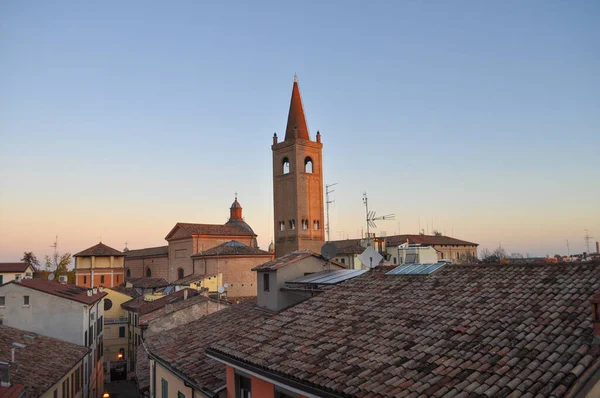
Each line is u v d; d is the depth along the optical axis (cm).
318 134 9450
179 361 1927
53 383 2555
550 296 1135
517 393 763
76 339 3872
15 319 3822
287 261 2380
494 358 913
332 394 991
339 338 1277
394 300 1469
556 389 738
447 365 945
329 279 2147
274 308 2305
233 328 2216
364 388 941
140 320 4053
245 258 7394
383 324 1289
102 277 9231
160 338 2512
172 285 6706
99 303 5075
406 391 882
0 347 2859
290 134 9162
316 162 9225
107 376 6406
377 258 2170
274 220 9294
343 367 1077
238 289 7288
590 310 983
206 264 7506
